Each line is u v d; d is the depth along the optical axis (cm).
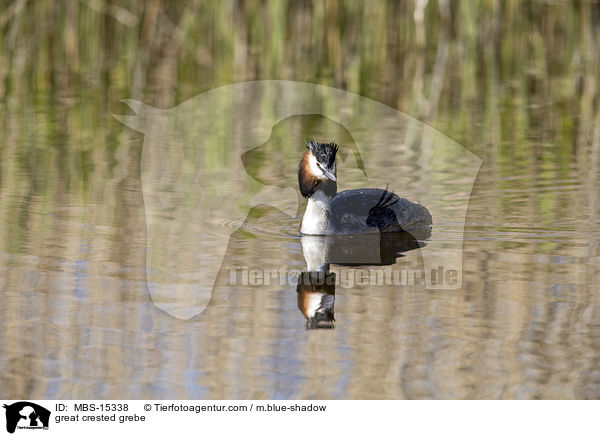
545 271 2109
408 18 5238
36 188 2828
